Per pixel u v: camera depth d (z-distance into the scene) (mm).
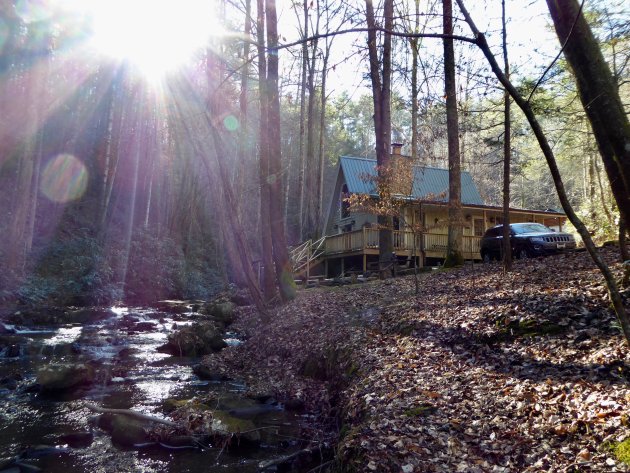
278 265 16859
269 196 16875
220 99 14961
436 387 6348
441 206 22953
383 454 4562
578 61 5934
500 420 5105
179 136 31422
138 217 33156
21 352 11961
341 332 10398
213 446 6242
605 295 7777
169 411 7395
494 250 20188
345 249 24047
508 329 7887
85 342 13375
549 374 5996
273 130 16516
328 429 6824
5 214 21250
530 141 22125
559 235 18406
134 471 5496
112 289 23391
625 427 4250
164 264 28594
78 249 23859
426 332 9008
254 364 11219
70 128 29141
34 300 18703
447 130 17828
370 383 6965
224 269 34562
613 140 5871
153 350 13180
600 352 6039
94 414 7504
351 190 25188
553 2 6035
